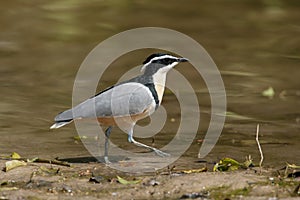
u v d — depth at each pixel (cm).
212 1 2803
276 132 1505
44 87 1823
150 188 1045
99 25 2444
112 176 1126
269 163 1242
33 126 1505
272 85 1908
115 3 2733
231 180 1070
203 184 1051
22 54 2116
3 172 1131
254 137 1462
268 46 2275
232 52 2208
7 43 2214
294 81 1947
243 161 1259
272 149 1358
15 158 1221
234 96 1806
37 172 1131
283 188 1034
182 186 1046
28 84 1845
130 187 1052
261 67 2069
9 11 2542
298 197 987
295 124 1575
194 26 2472
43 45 2212
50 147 1345
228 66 2073
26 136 1425
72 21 2473
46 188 1048
